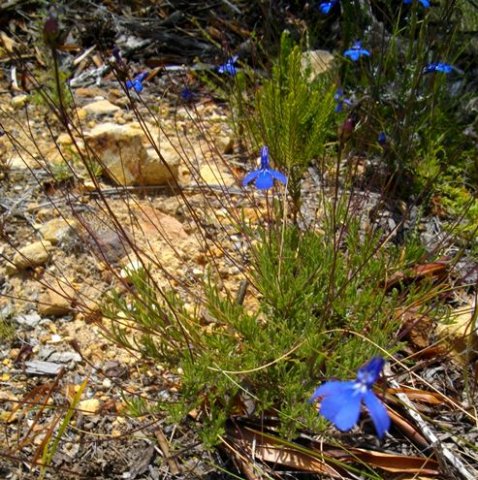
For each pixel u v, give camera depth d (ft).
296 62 1.00
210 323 0.94
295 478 0.77
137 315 0.85
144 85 1.43
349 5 1.35
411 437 0.81
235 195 1.17
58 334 0.91
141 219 1.09
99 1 1.60
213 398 0.79
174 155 1.15
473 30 1.39
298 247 0.96
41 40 1.41
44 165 1.15
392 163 1.17
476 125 1.28
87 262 1.01
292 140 0.89
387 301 0.95
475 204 1.14
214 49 1.51
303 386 0.78
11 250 1.00
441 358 0.86
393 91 1.23
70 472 0.72
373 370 0.55
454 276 1.03
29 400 0.81
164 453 0.78
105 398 0.83
